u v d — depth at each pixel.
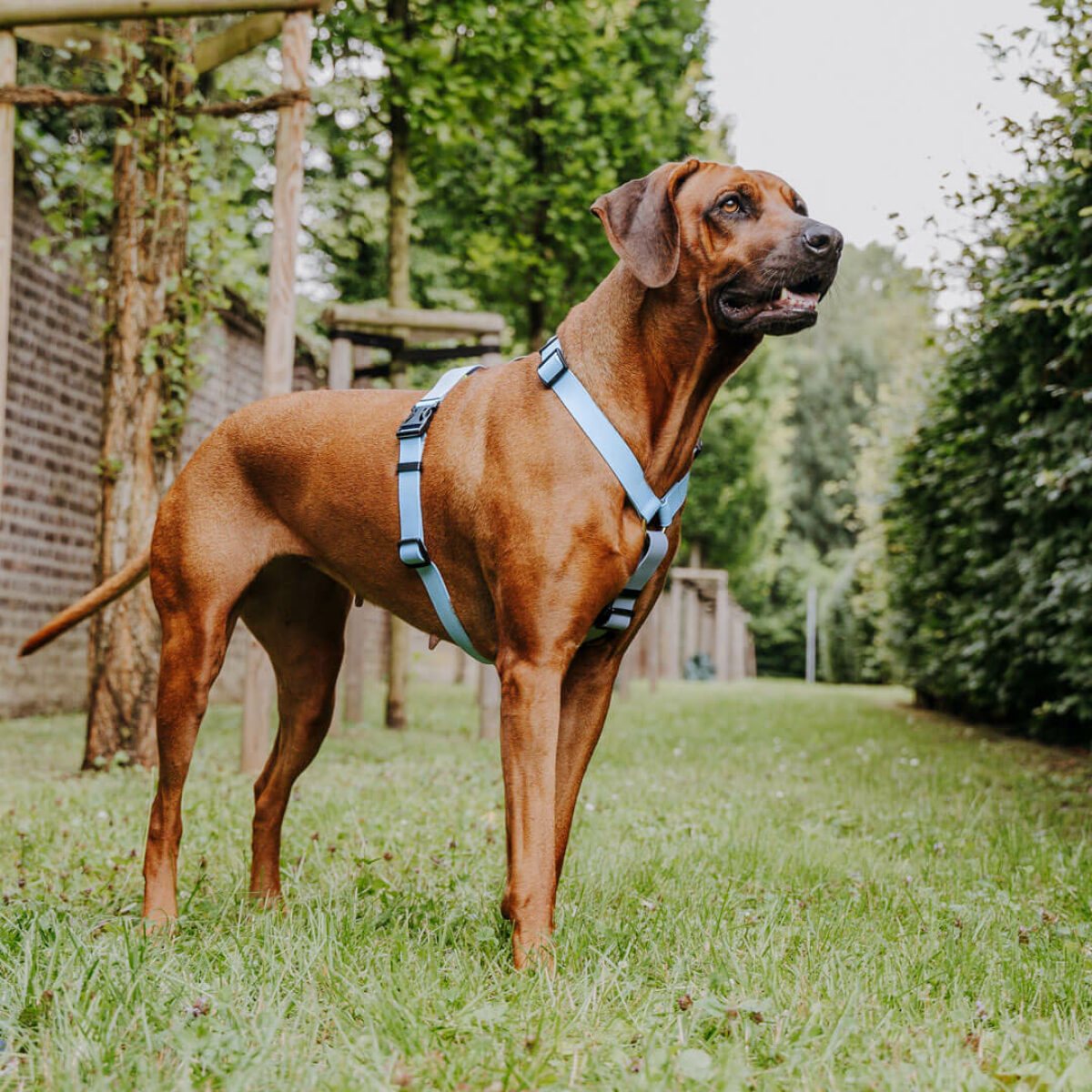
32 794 4.82
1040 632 7.26
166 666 2.86
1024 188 5.32
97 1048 1.83
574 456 2.44
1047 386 6.15
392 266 8.73
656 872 3.45
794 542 34.62
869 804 5.33
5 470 8.23
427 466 2.66
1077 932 2.94
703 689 19.48
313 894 3.02
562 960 2.36
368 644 15.91
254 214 12.11
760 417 21.75
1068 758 7.75
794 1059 1.85
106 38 5.79
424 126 8.20
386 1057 1.86
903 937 2.75
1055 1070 1.86
